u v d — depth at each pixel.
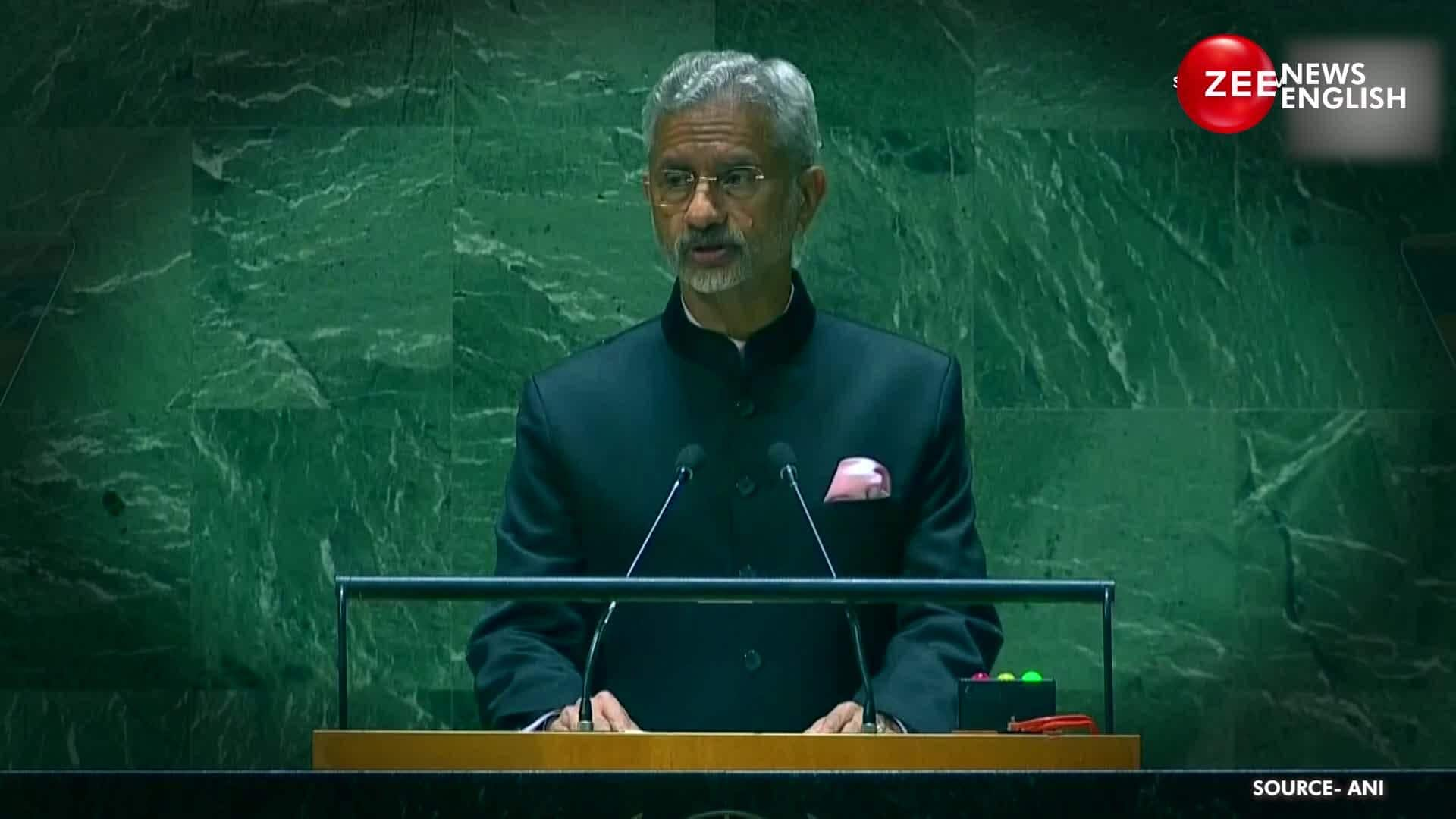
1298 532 22.33
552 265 22.28
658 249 22.27
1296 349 22.38
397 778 7.71
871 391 12.63
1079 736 8.75
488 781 7.71
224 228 22.36
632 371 12.79
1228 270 22.38
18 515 22.22
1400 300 22.34
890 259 22.28
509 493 12.70
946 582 9.55
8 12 22.44
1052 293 22.38
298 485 22.23
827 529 12.27
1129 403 22.34
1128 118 22.44
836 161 22.30
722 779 7.72
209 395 22.28
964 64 22.38
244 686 22.12
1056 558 22.23
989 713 9.51
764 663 12.08
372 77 22.38
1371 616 22.30
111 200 22.36
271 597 22.19
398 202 22.33
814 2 22.39
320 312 22.31
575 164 22.33
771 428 12.49
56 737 22.11
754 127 12.09
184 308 22.31
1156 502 22.30
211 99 22.39
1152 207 22.41
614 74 22.36
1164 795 7.73
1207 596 22.27
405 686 22.05
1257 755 22.14
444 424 22.25
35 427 22.28
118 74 22.44
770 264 12.33
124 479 22.28
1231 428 22.36
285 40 22.39
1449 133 22.42
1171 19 22.45
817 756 8.58
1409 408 22.36
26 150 22.36
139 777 7.70
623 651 12.20
